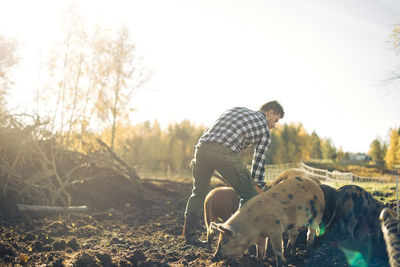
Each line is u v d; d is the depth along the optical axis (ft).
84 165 30.83
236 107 15.51
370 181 33.96
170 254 14.52
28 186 25.84
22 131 27.48
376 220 14.26
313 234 13.98
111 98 50.19
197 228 20.81
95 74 46.09
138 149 176.04
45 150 30.37
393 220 9.78
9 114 27.71
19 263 12.22
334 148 232.12
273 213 12.19
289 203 12.64
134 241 17.11
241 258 13.55
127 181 35.63
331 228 15.67
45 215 22.85
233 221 12.01
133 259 12.41
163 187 39.11
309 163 91.71
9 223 19.38
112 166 35.68
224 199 16.81
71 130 34.12
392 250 9.26
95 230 19.45
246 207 12.44
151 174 75.20
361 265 11.98
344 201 14.90
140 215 26.05
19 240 15.64
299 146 192.65
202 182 15.75
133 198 31.89
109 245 16.25
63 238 17.26
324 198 14.94
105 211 27.20
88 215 23.84
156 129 251.80
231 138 14.46
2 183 25.50
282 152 183.73
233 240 11.69
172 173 80.23
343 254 13.17
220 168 14.55
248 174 14.71
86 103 39.37
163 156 192.44
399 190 27.17
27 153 29.27
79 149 36.04
